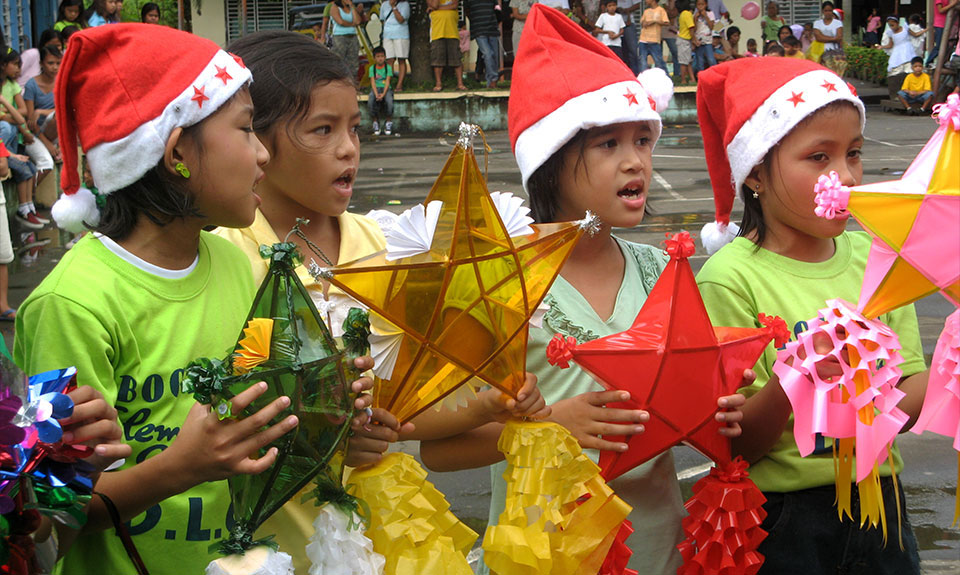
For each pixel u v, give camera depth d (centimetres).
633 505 227
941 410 187
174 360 188
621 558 193
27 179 991
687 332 196
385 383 179
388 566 169
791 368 188
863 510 193
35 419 143
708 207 987
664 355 195
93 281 182
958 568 362
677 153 1404
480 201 175
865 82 2330
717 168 267
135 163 183
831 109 228
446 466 223
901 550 235
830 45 2011
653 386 197
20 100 998
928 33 1884
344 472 208
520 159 240
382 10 1822
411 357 177
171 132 182
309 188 217
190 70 182
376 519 171
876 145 1388
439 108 1758
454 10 1808
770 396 214
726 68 252
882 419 185
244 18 2031
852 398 185
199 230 195
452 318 176
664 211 976
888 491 234
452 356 178
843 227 233
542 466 181
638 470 228
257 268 221
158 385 186
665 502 231
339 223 237
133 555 176
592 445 200
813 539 230
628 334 199
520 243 181
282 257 163
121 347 183
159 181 185
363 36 1767
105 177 186
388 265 168
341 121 217
